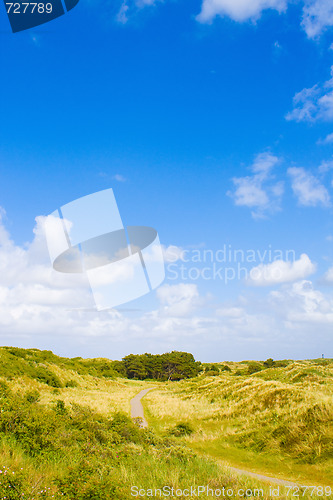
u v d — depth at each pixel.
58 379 44.81
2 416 10.02
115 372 103.31
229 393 34.34
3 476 6.22
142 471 9.81
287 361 105.62
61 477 7.33
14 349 47.81
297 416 18.03
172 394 51.44
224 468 11.70
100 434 12.88
